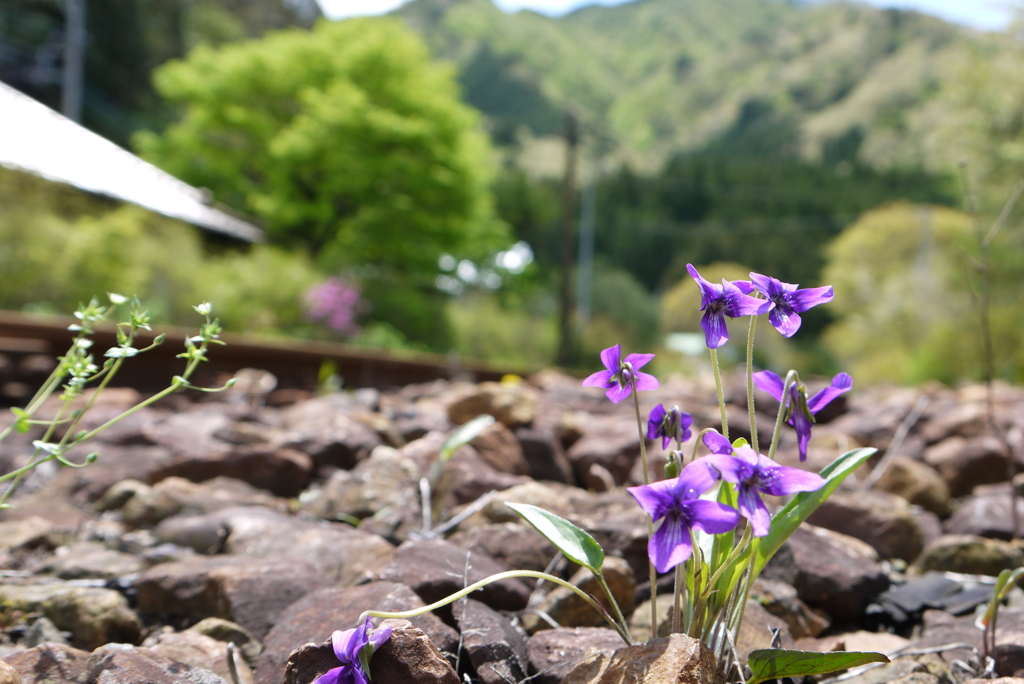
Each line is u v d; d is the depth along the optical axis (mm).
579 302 34969
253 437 3537
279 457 3100
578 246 52875
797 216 61531
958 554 2367
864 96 171875
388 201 22500
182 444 3543
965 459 3545
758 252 59312
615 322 30922
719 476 1160
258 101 25797
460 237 24172
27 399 4902
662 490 1096
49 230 10547
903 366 17859
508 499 2330
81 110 37219
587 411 5105
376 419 3727
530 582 1992
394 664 1287
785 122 189500
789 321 1220
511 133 112625
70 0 33938
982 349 13555
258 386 5977
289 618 1680
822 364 31031
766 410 5340
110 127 38438
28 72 36156
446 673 1298
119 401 4703
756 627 1778
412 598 1639
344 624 1560
